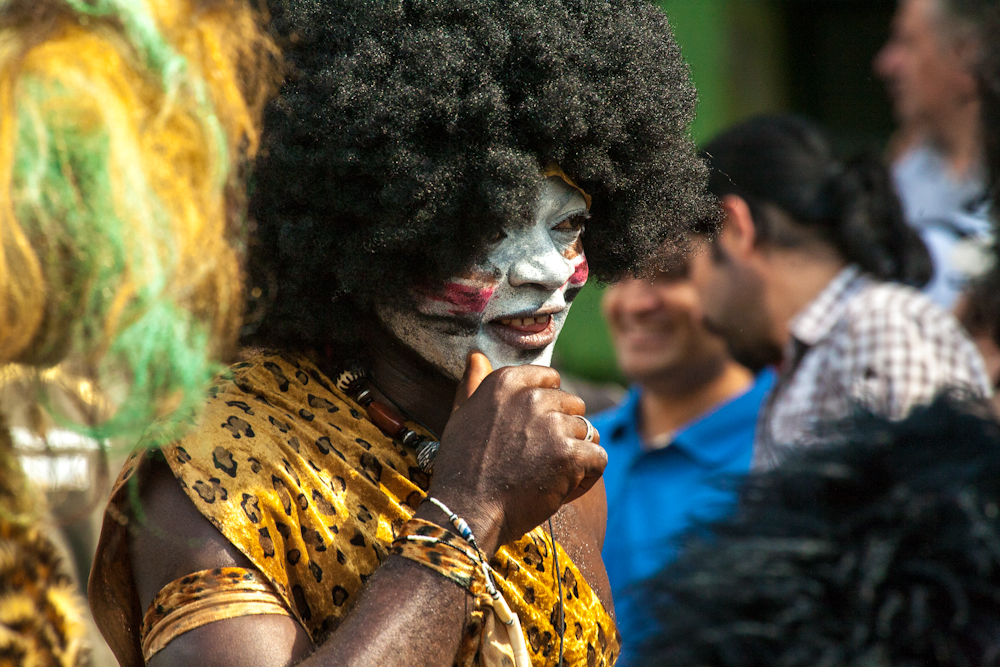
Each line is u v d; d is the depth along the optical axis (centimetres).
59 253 160
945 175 541
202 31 179
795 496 203
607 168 228
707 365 467
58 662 170
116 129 162
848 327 401
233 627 189
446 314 225
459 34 218
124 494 201
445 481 205
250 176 211
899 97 606
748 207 436
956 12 506
